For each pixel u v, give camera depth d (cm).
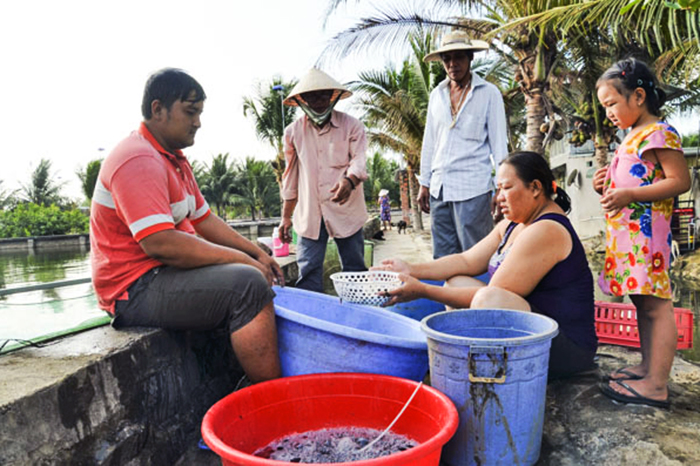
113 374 183
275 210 5122
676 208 1298
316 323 214
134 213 200
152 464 196
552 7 779
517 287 227
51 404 154
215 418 165
